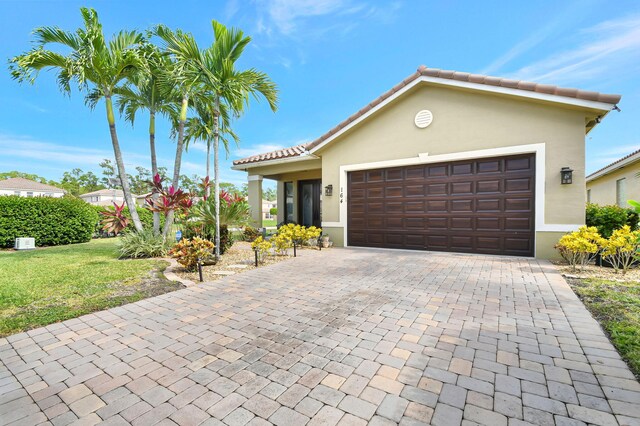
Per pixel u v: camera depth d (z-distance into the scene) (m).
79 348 3.14
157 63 8.76
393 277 5.89
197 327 3.64
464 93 8.31
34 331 3.56
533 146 7.48
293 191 15.63
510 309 4.02
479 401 2.17
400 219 9.49
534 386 2.33
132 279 5.86
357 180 10.27
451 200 8.66
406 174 9.36
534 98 7.14
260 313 4.06
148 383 2.49
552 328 3.40
